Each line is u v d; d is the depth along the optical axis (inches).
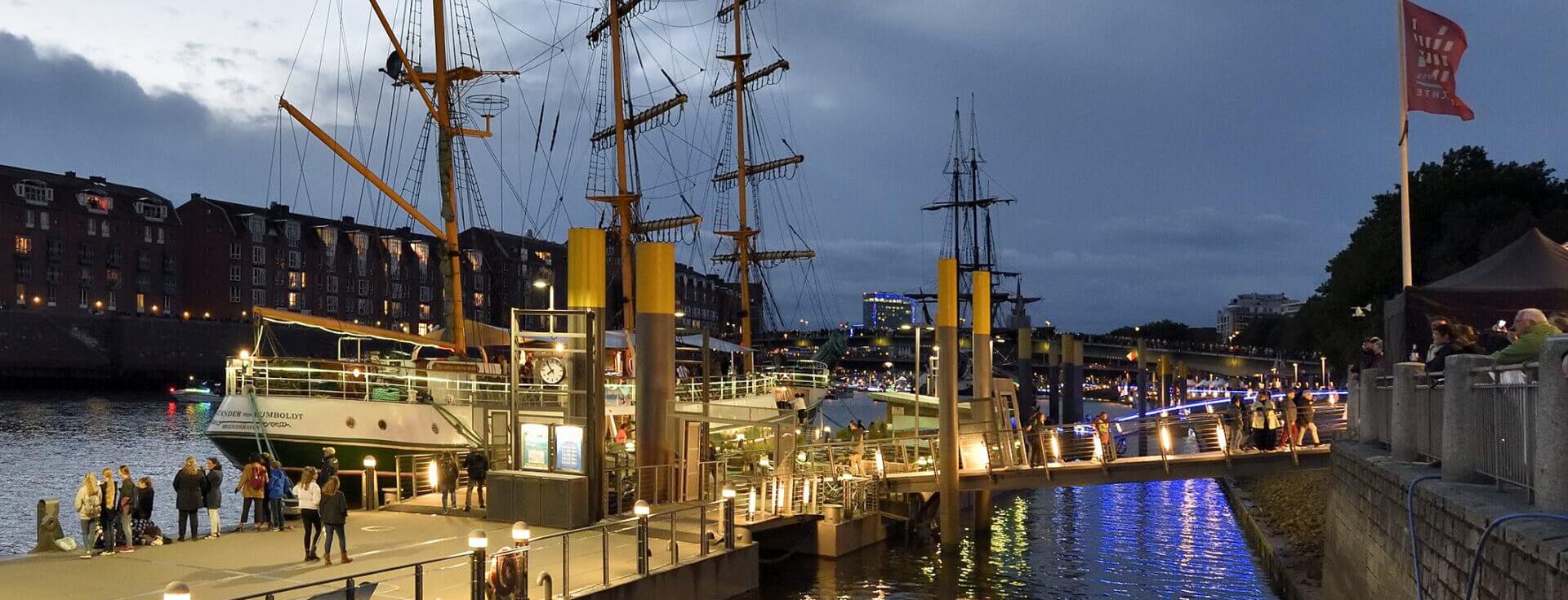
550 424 1074.7
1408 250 983.0
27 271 5590.6
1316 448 1226.0
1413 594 546.0
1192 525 1582.2
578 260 1090.1
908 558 1273.4
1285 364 5290.4
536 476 1057.5
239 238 6328.7
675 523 982.4
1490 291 873.5
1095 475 1273.4
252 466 1032.8
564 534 746.2
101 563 840.9
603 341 1081.4
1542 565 363.9
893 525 1375.5
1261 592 1117.1
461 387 1385.3
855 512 1295.5
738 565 962.7
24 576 790.5
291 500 1112.8
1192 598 1090.1
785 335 5920.3
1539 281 888.3
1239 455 1234.6
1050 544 1407.5
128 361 5423.2
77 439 3080.7
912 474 1352.1
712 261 3056.1
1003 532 1499.8
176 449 2854.3
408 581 788.0
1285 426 1366.9
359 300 6860.2
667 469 1172.5
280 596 728.3
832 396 4052.7
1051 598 1096.8
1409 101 989.8
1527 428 449.1
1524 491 475.8
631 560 890.7
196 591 740.7
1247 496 1675.7
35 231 5644.7
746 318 2883.9
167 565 835.4
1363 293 2701.8
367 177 1673.2
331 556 852.0
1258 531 1312.7
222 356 5866.1
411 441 1354.6
